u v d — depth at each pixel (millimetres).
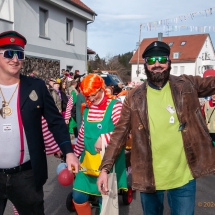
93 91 3115
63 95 9148
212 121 6148
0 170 2414
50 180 5406
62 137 2523
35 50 15484
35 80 2479
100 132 3150
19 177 2436
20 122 2357
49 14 16531
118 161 3246
